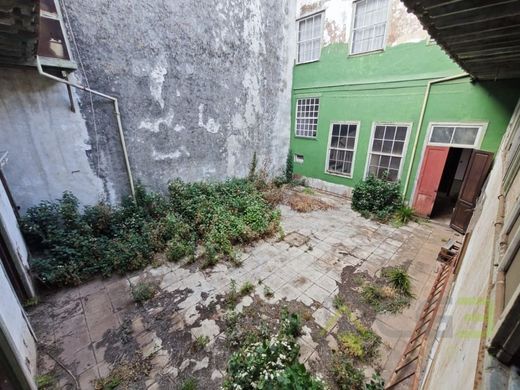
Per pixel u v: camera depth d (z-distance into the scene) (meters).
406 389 2.26
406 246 4.79
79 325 2.99
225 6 5.66
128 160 4.85
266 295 3.49
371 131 6.49
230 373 2.26
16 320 2.38
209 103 5.98
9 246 2.98
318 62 7.26
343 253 4.56
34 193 3.91
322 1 6.64
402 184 6.18
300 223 5.82
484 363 0.70
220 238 4.62
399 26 5.44
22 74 3.54
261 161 8.00
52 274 3.44
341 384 2.33
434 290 3.40
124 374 2.44
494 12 2.07
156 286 3.66
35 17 2.30
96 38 4.05
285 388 1.80
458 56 3.38
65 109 3.98
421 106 5.47
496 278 0.97
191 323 3.03
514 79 4.27
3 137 3.56
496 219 1.60
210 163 6.43
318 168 8.16
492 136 4.66
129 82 4.57
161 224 4.71
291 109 8.53
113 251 3.95
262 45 6.82
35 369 2.43
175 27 4.95
